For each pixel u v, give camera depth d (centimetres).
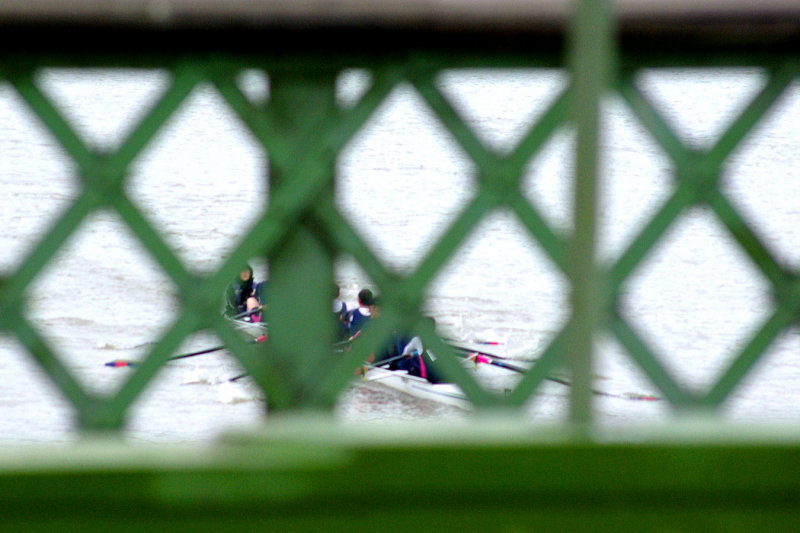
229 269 1702
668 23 1688
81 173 1706
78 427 1731
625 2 1691
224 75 1700
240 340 1720
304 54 1692
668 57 1747
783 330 1777
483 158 1719
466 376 1730
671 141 1750
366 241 1720
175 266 1714
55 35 1675
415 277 1714
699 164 1745
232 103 1697
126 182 1717
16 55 1698
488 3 1656
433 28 1673
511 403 1719
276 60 1692
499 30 1675
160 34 1669
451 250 1719
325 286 1741
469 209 1714
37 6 1631
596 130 484
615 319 1753
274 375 1723
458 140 1723
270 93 1712
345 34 1673
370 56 1702
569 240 493
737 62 1752
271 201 1694
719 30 1697
